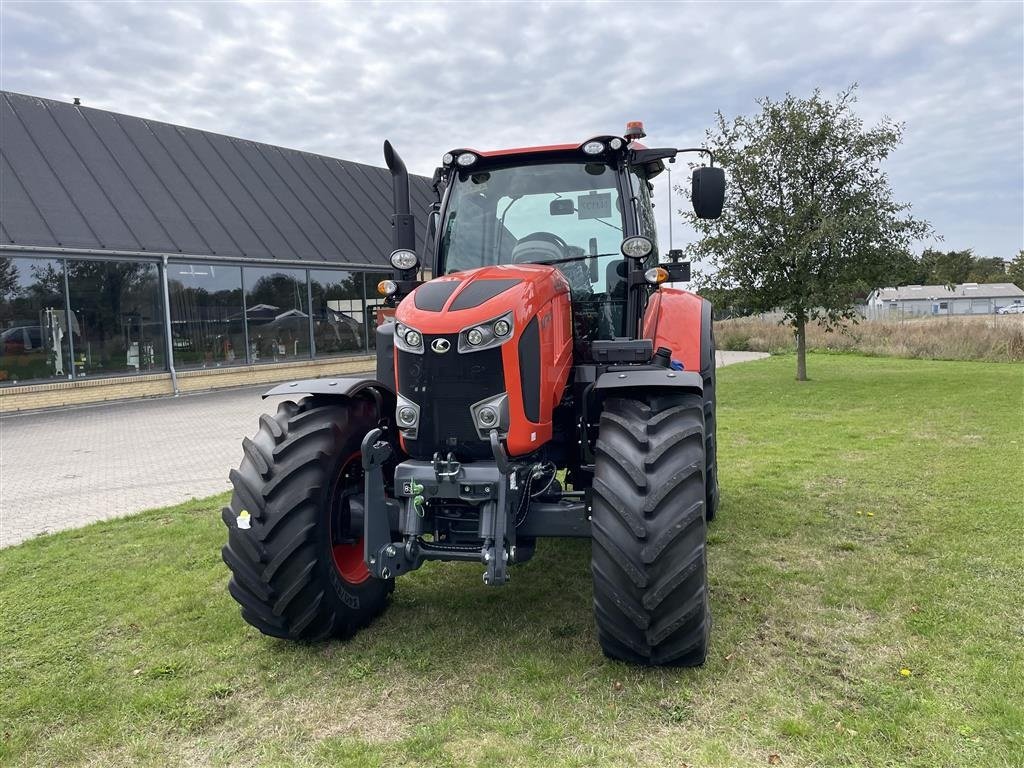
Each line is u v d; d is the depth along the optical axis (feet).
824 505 19.40
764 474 23.11
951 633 11.61
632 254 12.99
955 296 246.88
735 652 11.20
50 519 21.45
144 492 24.62
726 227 47.65
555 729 9.27
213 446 33.45
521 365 10.96
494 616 13.04
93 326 49.26
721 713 9.55
